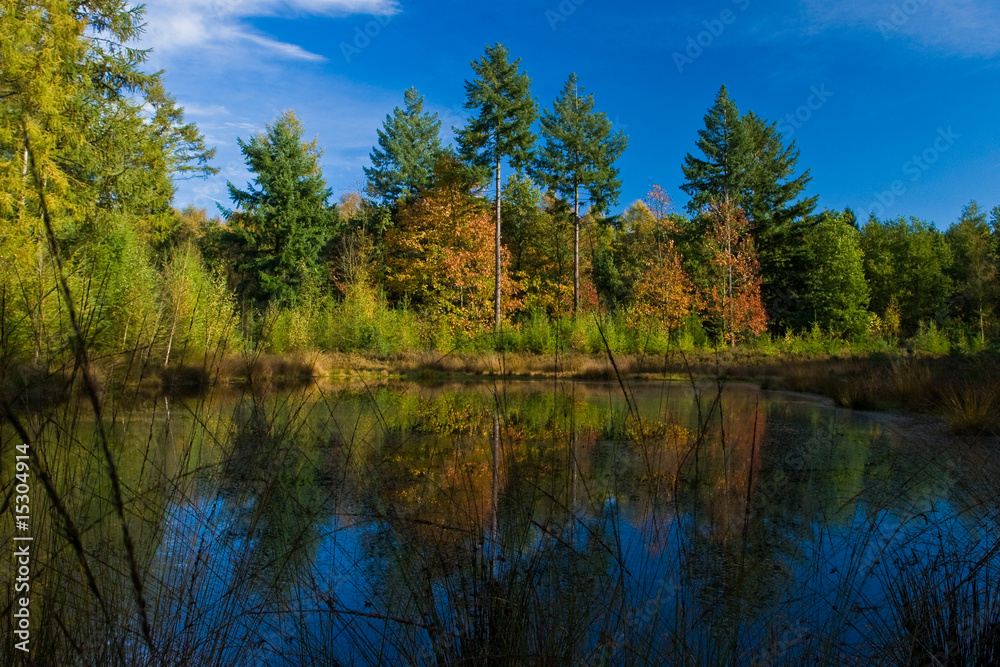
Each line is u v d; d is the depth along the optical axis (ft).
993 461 10.79
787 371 45.21
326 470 13.19
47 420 6.30
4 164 33.35
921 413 24.12
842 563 8.54
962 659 6.05
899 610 6.77
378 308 68.08
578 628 6.10
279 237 94.99
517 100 73.15
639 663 5.74
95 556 6.56
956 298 106.63
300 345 51.42
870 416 25.25
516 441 16.29
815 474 13.99
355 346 61.31
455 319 76.48
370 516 9.56
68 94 38.91
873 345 65.98
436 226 87.20
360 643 6.33
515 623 5.82
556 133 75.97
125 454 13.96
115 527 8.13
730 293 85.05
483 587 6.35
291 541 9.07
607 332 60.95
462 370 56.90
